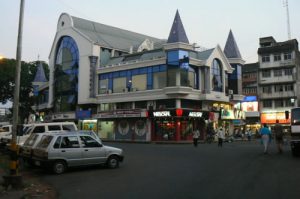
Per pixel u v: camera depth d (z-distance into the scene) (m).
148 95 42.91
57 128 20.75
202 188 10.04
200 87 43.09
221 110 46.22
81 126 50.28
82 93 49.81
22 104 62.53
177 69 40.25
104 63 50.50
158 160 18.55
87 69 49.56
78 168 15.69
